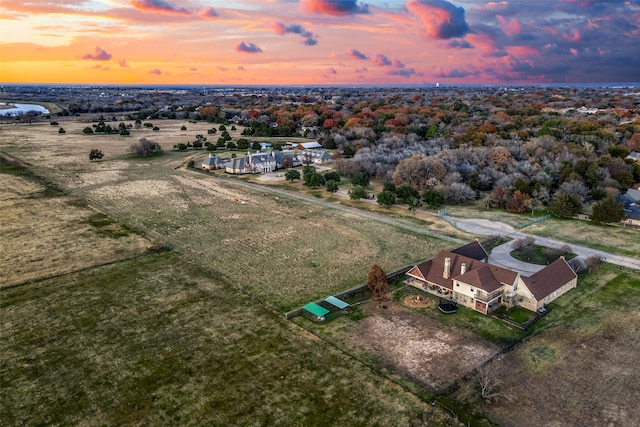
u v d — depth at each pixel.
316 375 40.34
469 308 53.16
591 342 45.94
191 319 49.75
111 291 56.22
